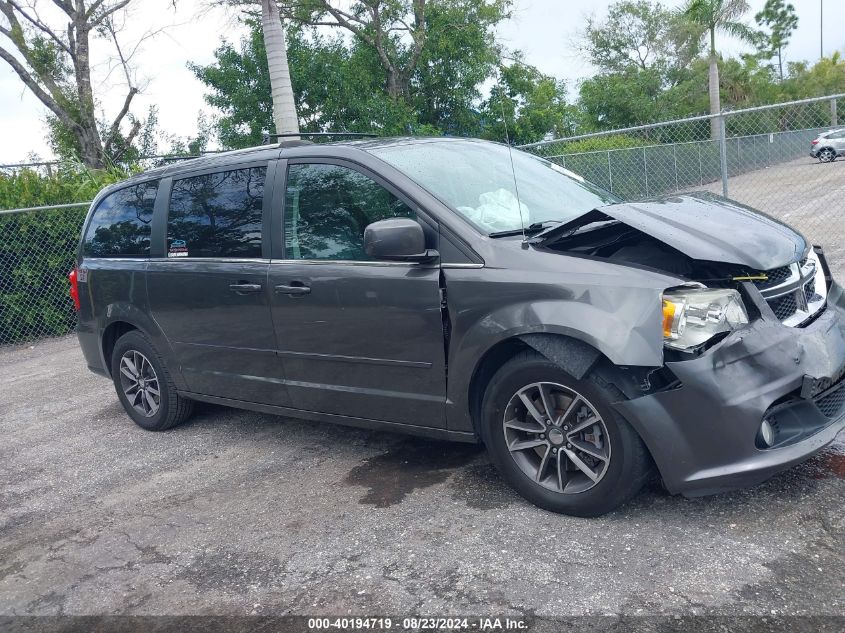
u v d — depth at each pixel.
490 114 23.64
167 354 4.75
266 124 22.58
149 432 5.21
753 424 2.72
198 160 4.64
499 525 3.14
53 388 7.07
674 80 42.06
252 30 21.81
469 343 3.19
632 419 2.82
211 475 4.20
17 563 3.41
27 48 22.28
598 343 2.79
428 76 23.11
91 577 3.18
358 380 3.70
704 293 2.77
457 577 2.79
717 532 2.88
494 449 3.29
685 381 2.73
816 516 2.90
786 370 2.78
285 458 4.32
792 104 8.41
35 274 9.92
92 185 11.61
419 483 3.70
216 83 22.69
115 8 22.66
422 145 3.96
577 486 3.09
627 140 12.55
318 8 21.47
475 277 3.18
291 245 3.88
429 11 22.89
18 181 10.14
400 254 3.16
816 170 10.09
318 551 3.14
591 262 2.97
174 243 4.55
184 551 3.30
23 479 4.56
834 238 9.09
